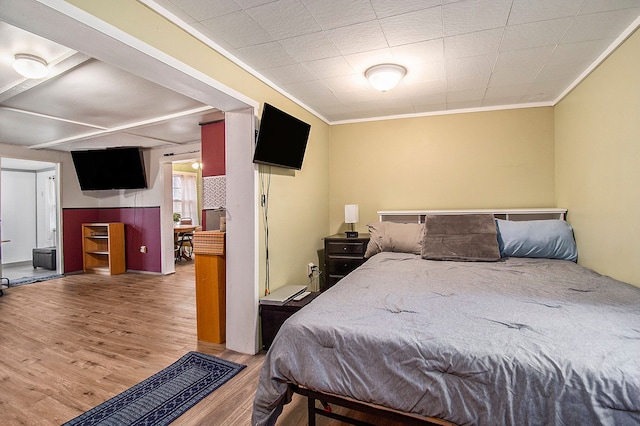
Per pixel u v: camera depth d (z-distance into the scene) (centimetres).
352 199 403
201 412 181
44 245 741
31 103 321
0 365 237
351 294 185
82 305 385
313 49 221
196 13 176
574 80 276
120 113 357
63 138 481
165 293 439
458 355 117
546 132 333
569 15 182
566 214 304
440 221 308
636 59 193
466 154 359
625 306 155
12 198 710
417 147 376
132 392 200
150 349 263
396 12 178
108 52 161
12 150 514
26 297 422
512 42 213
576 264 259
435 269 246
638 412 94
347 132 404
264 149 253
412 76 268
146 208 575
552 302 164
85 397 196
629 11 179
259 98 261
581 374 102
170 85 205
